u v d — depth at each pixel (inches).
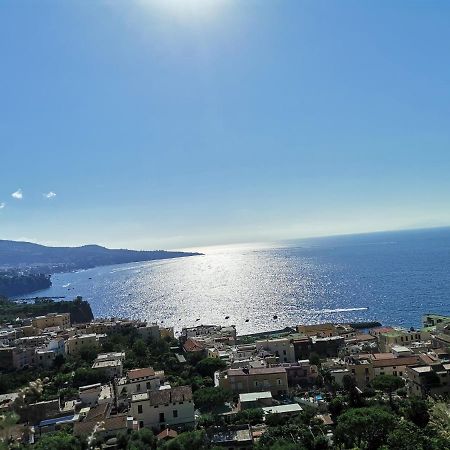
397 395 5029.5
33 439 3902.6
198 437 3801.7
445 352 5846.5
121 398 5157.5
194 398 5128.0
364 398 4722.0
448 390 4719.5
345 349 7052.2
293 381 5797.2
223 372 5757.9
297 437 3843.5
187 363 6983.3
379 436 3469.5
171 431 4271.7
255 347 7263.8
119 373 6299.2
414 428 3425.2
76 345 7765.8
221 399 5000.0
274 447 3489.2
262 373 5472.4
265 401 4926.2
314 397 5137.8
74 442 3764.8
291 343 7258.9
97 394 5374.0
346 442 3572.8
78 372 6112.2
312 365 6058.1
